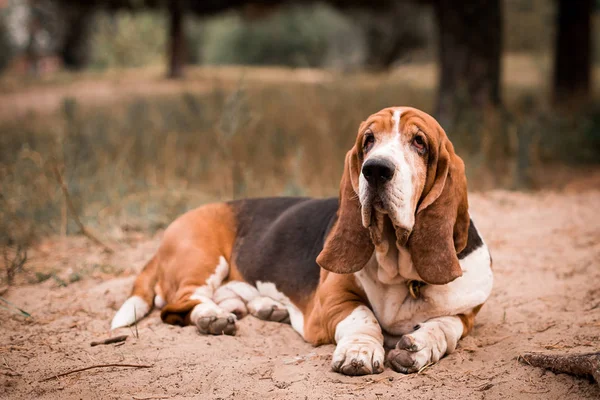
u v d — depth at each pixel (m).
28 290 6.44
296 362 4.54
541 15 34.22
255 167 11.31
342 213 4.56
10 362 4.63
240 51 47.72
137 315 5.59
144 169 11.10
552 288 6.01
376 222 4.26
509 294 5.94
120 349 4.85
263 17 24.34
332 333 4.76
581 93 16.98
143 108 15.35
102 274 6.95
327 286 4.93
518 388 4.00
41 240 8.34
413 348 4.30
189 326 5.35
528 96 16.23
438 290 4.63
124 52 40.38
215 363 4.55
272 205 6.22
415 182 4.21
